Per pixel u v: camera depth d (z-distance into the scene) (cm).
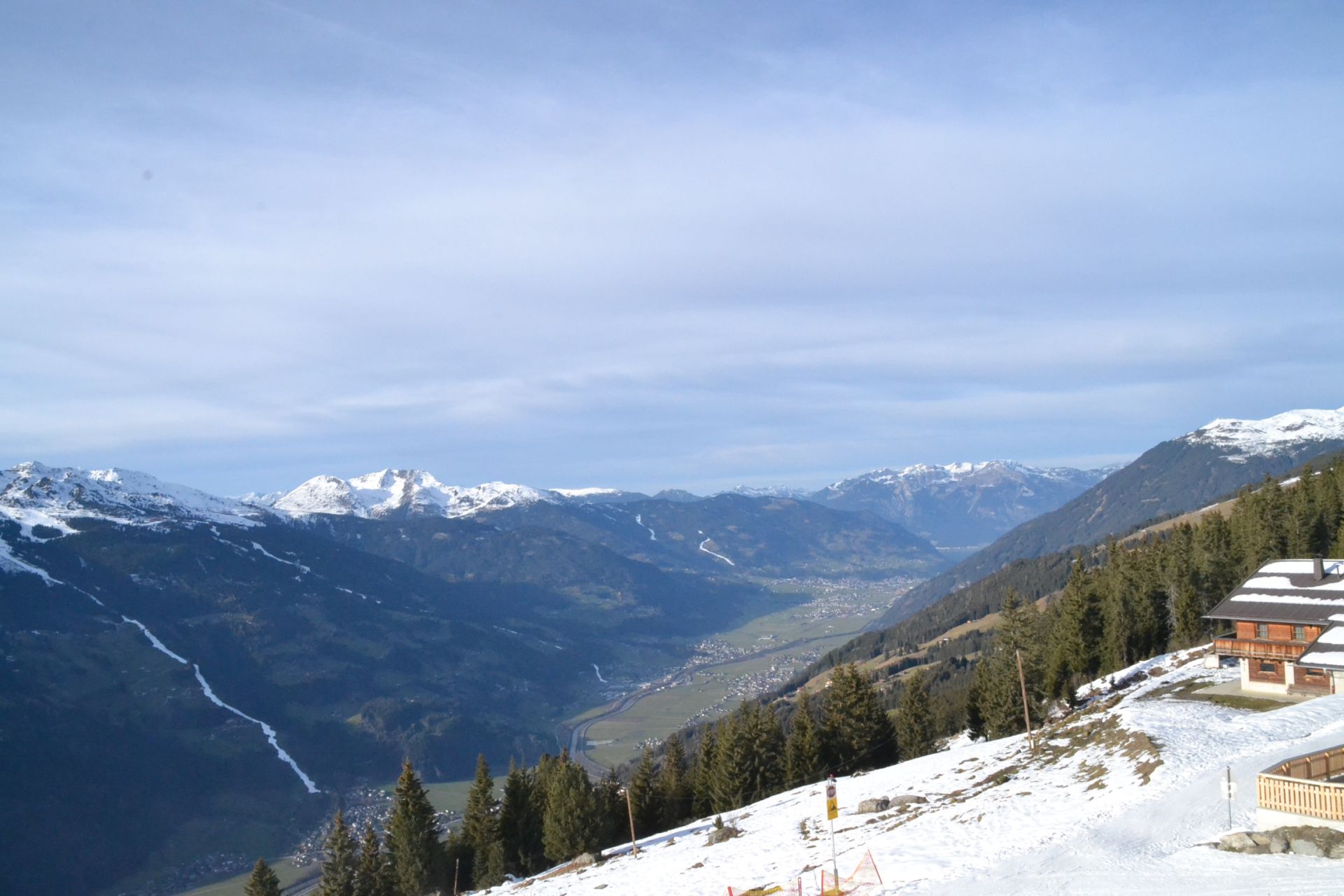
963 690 15625
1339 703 5697
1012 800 5047
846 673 10969
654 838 8925
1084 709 7881
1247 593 6994
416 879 9744
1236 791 3906
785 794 9275
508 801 10506
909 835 4750
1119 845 3591
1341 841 3120
